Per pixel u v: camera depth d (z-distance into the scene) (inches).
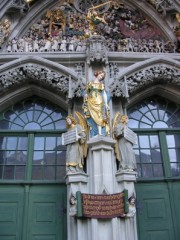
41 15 436.5
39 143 360.5
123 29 429.7
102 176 282.2
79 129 304.7
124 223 272.7
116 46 400.8
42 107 384.2
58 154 355.6
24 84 373.4
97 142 294.7
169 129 372.2
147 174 350.0
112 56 368.2
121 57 369.7
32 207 319.9
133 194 283.0
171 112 390.0
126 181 286.4
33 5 431.2
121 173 288.2
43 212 317.7
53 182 331.9
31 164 343.6
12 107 381.4
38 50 382.6
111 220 267.4
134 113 386.6
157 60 371.9
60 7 443.5
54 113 380.5
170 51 397.7
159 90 390.0
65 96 358.9
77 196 272.5
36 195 326.3
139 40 409.7
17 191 327.3
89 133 308.0
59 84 354.3
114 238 258.2
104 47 359.3
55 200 324.2
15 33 407.5
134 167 299.1
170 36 415.2
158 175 349.1
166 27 424.2
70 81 342.0
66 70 357.4
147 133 372.5
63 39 394.6
